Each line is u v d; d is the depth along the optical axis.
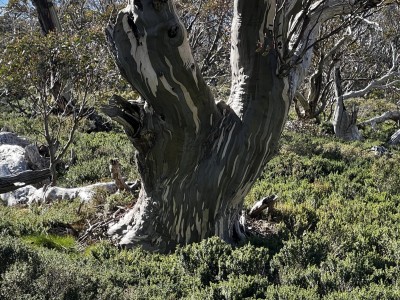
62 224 10.68
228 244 8.25
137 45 7.18
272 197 11.38
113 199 11.59
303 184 14.97
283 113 8.41
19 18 32.81
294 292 6.70
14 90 13.88
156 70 7.29
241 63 8.39
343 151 20.28
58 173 16.41
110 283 6.75
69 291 6.28
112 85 15.29
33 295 6.11
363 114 38.09
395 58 32.12
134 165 16.52
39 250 7.98
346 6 8.84
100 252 8.38
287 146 20.42
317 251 8.30
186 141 8.12
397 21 34.25
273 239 9.41
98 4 28.81
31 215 11.01
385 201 13.73
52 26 23.12
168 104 7.70
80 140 19.75
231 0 26.19
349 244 9.02
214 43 27.98
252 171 8.58
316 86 26.62
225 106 8.41
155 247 8.88
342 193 14.32
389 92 43.19
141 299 6.52
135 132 8.14
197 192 8.46
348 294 6.71
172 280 7.36
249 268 7.72
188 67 7.33
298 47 8.88
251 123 8.27
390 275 7.61
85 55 13.45
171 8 7.04
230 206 8.85
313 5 8.98
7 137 17.64
